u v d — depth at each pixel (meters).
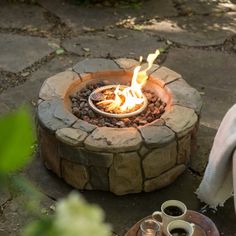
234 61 3.49
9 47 3.54
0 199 2.34
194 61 3.48
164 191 2.44
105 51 3.55
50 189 2.45
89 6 4.05
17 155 0.48
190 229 1.88
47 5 4.05
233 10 4.12
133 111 2.44
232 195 2.39
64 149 2.29
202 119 2.93
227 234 2.24
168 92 2.55
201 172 2.56
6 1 4.07
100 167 2.28
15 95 3.10
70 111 2.47
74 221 0.48
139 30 3.80
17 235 2.19
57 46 3.58
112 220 2.28
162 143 2.23
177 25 3.88
